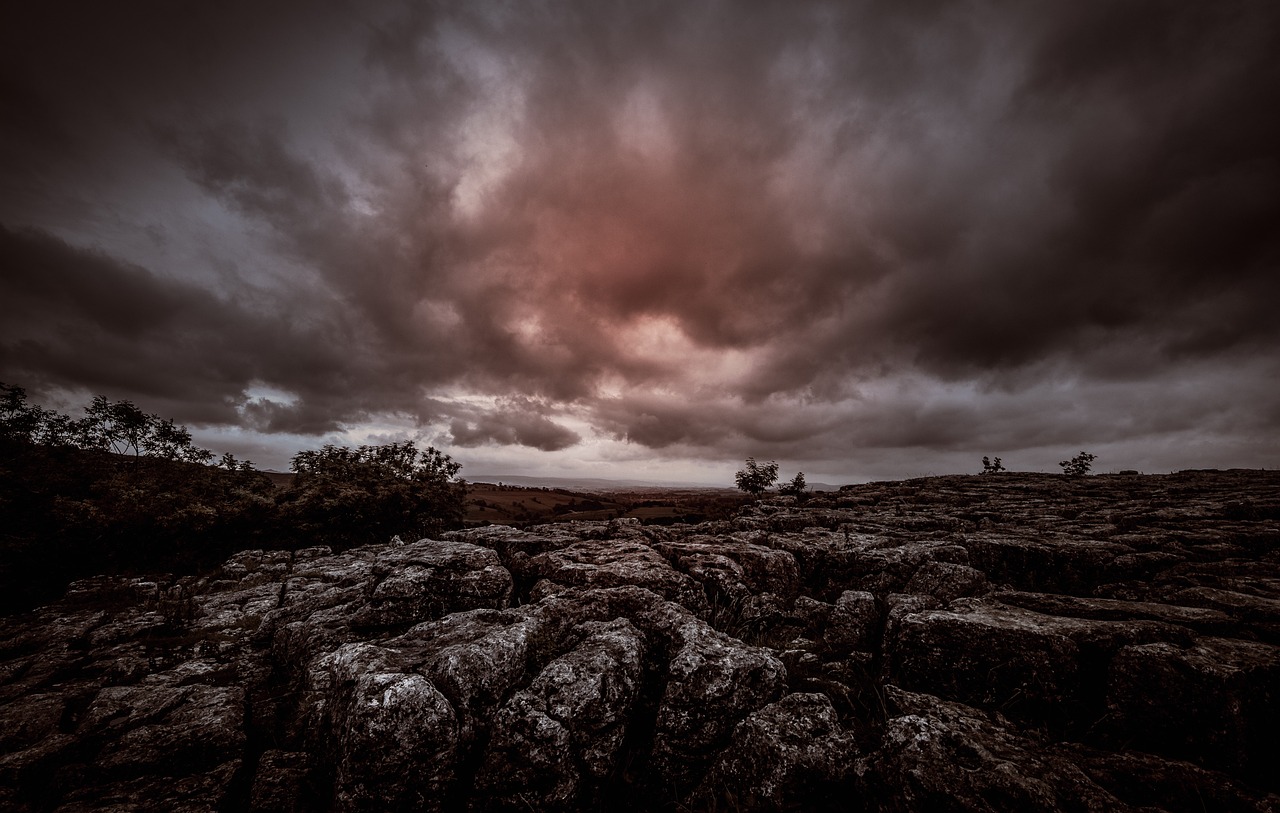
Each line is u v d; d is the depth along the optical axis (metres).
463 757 5.54
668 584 9.78
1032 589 11.16
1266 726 5.18
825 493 33.84
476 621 8.01
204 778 6.32
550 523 16.91
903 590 10.33
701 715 6.13
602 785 5.68
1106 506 20.16
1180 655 5.55
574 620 8.41
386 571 10.44
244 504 23.94
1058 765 4.73
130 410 26.47
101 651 10.92
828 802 5.24
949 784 4.57
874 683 7.29
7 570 16.55
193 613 13.59
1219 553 11.52
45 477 21.12
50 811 5.91
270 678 9.62
